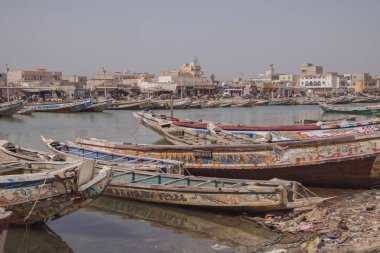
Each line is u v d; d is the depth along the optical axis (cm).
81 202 1278
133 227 1391
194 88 13912
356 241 1144
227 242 1248
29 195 1177
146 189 1577
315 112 8862
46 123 5775
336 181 1878
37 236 1302
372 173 1822
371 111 7750
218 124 3083
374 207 1491
